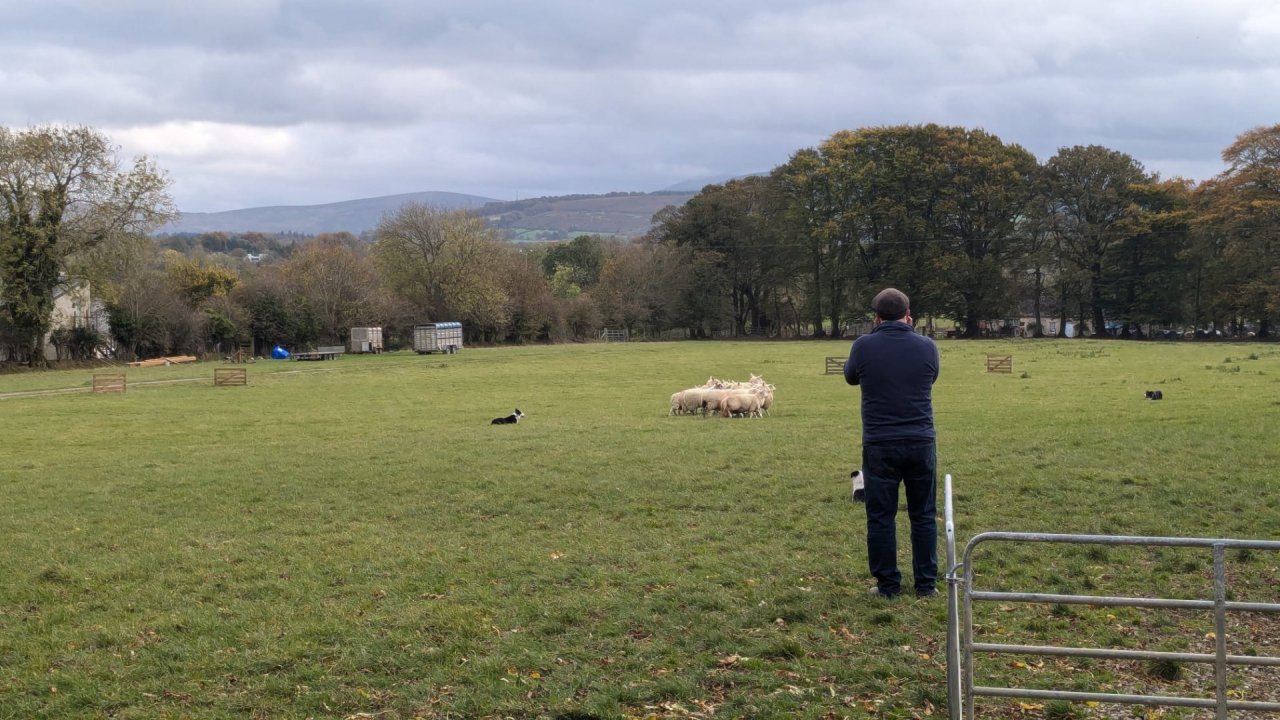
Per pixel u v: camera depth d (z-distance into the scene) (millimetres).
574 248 157625
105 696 7367
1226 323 103312
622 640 8445
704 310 123688
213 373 65062
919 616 8883
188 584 10742
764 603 9414
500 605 9570
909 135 113625
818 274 121250
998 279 109438
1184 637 8258
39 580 11023
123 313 82000
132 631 8969
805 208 118375
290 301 97500
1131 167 106500
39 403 42781
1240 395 31266
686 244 125000
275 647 8352
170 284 92062
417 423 31125
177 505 16016
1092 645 8047
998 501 14336
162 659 8172
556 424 28922
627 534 12891
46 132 69500
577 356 83562
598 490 16109
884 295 9305
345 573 11047
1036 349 77688
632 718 6812
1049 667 7656
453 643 8375
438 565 11312
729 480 16766
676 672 7652
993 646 6191
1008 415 27594
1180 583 9844
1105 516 13141
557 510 14703
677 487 16234
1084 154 106250
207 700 7281
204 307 90812
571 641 8453
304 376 62031
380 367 72000
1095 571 10312
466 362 77312
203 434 29297
